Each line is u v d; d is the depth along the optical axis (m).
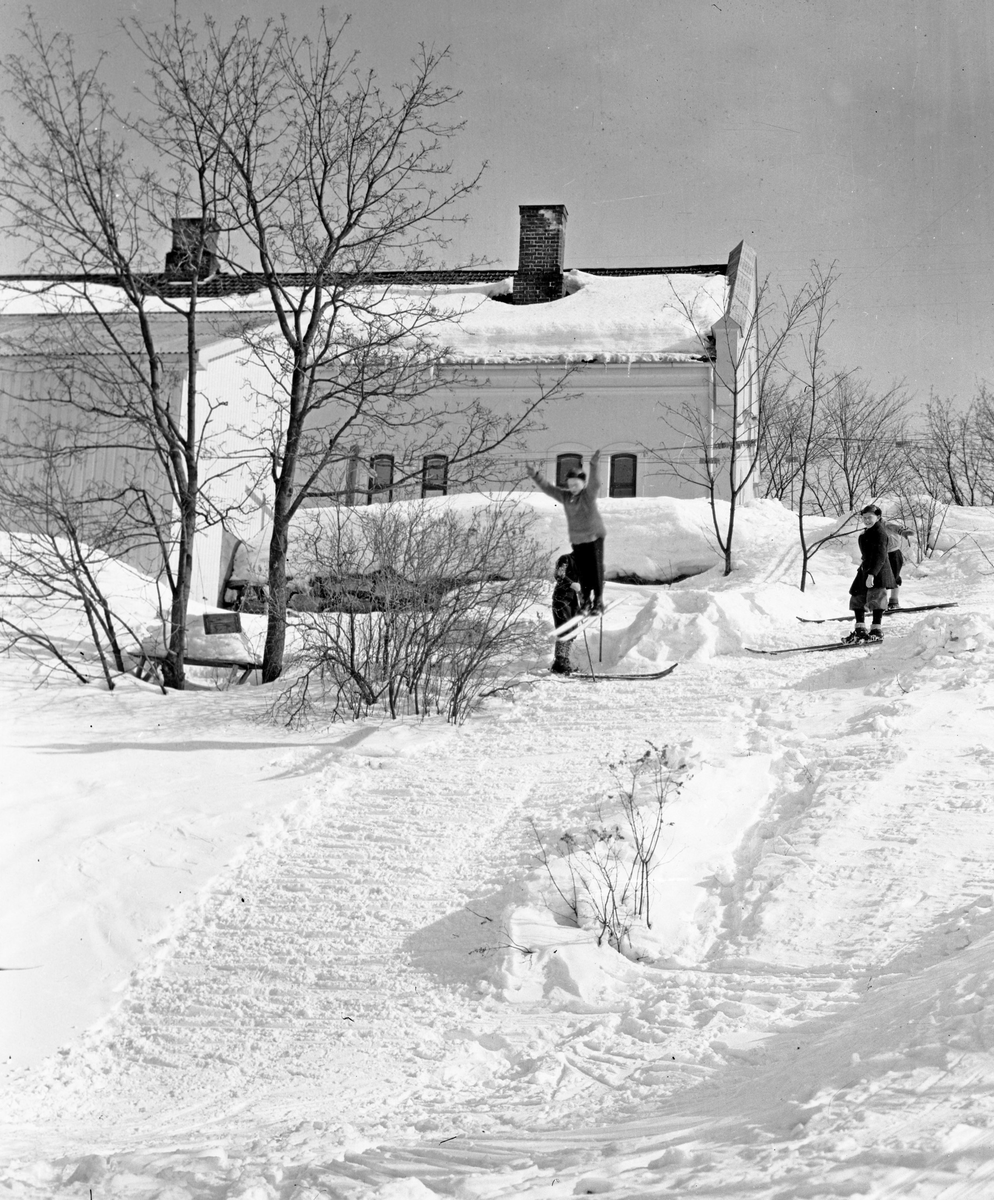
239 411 24.28
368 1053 6.83
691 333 26.88
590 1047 6.27
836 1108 3.79
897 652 13.86
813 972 6.78
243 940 8.61
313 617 15.22
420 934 8.27
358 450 17.61
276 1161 4.57
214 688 15.60
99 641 16.31
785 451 34.00
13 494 16.64
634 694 13.50
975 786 9.24
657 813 9.19
